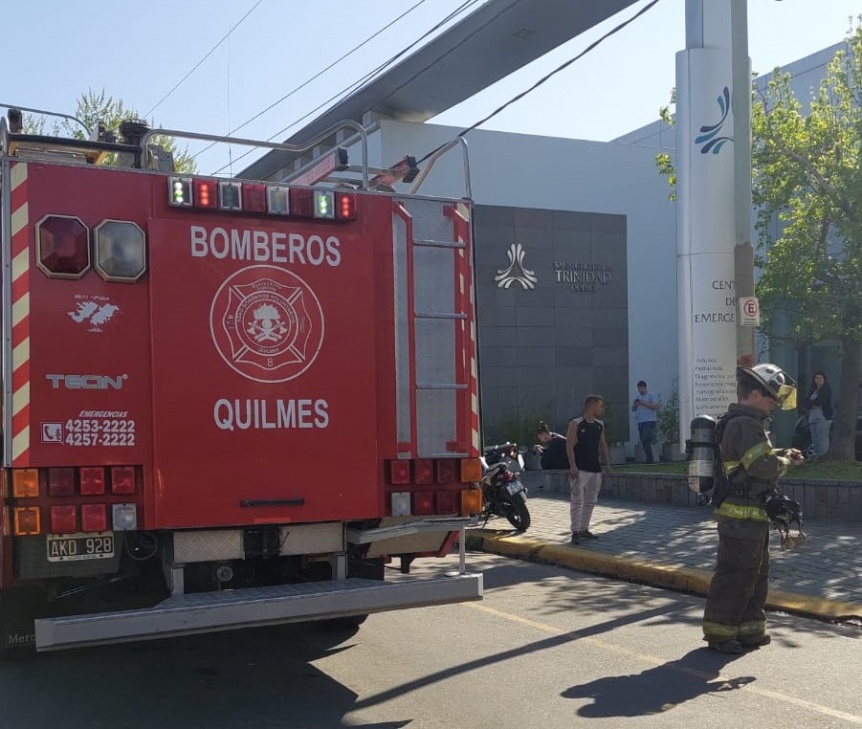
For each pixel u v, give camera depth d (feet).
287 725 17.65
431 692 19.51
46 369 16.76
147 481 17.39
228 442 17.94
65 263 16.88
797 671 20.35
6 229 16.60
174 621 16.55
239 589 18.33
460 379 20.10
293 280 18.66
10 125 20.31
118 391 17.26
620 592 29.48
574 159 79.61
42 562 16.92
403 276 19.67
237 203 18.20
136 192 17.62
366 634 24.41
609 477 48.60
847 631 23.68
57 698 19.31
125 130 24.85
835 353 71.97
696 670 20.58
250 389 18.17
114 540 17.34
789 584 27.48
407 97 70.08
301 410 18.58
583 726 17.22
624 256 80.18
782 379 21.58
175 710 18.57
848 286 50.03
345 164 23.27
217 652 22.81
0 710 18.56
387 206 19.65
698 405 39.75
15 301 16.61
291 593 17.78
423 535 20.27
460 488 20.04
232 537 18.16
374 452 19.20
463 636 24.07
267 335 18.37
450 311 20.13
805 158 50.01
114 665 21.71
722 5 40.45
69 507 16.79
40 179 16.92
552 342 77.20
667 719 17.51
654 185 83.56
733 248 40.06
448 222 20.33
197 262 17.89
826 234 51.11
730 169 40.22
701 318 39.93
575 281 78.28
